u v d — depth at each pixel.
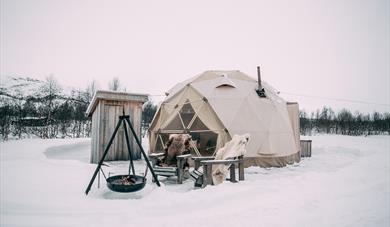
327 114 57.31
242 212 4.60
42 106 34.69
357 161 12.29
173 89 14.08
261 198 5.46
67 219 4.07
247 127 10.60
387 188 6.59
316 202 5.27
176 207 4.77
